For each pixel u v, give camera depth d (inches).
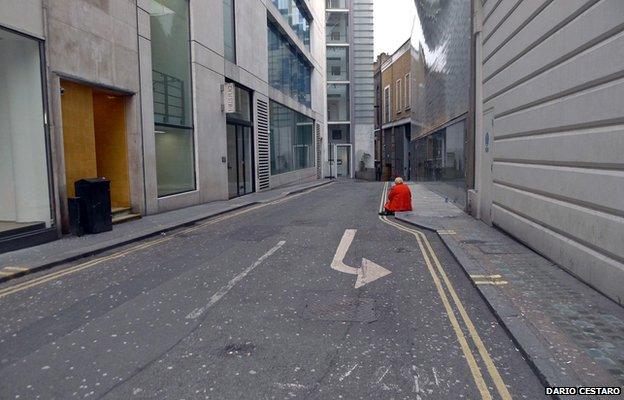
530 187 320.2
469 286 247.8
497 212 410.3
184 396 136.6
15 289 246.7
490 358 161.5
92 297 231.8
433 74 872.3
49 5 364.2
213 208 590.9
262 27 929.5
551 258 286.0
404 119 1753.2
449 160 691.4
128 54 474.9
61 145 378.9
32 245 343.6
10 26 326.6
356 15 1796.3
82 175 424.2
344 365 156.3
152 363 158.1
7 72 359.3
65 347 171.8
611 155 210.8
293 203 697.6
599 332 176.1
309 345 172.4
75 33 395.2
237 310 211.0
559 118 267.6
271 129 1016.2
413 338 178.9
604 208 218.2
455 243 350.0
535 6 301.6
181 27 601.3
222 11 716.7
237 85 810.2
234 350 168.1
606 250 215.9
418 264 298.0
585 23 235.1
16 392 139.8
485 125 452.4
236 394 137.6
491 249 327.3
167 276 270.1
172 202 567.2
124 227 433.1
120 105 487.8
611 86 210.4
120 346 172.2
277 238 390.9
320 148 1621.6
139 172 496.1
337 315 204.2
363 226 457.7
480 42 470.9
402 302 222.1
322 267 290.2
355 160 1818.4
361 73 1808.6
